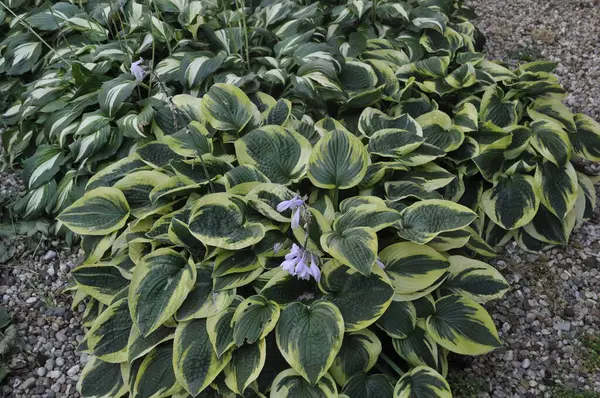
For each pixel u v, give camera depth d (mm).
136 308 1024
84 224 1187
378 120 1335
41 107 1502
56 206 1413
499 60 1745
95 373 1085
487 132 1353
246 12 1629
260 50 1505
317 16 1603
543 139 1346
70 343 1257
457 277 1154
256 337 992
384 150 1263
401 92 1425
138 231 1172
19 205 1431
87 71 1437
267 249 1087
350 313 1022
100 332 1067
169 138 1237
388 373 1082
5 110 1686
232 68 1442
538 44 1907
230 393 1015
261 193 1108
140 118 1342
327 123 1313
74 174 1416
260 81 1435
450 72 1529
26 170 1433
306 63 1390
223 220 1091
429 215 1122
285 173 1196
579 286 1282
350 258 1004
